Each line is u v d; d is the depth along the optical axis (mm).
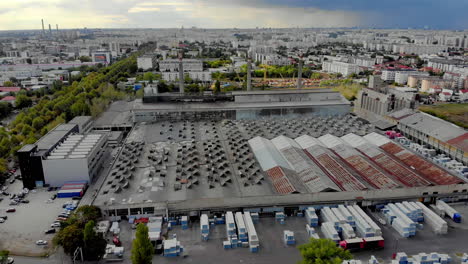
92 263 113812
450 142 196750
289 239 121125
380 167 174250
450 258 112688
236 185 150750
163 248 119438
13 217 142750
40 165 165875
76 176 169250
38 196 160125
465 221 134750
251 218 131750
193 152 181750
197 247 120688
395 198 142500
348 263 107188
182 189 147125
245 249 119688
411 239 124375
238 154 180250
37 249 122500
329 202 139000
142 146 192625
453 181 153500
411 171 163000
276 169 162375
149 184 151500
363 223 124375
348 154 185750
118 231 128000
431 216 131750
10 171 187750
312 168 163875
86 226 110500
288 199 138375
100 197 141250
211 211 135750
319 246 104625
